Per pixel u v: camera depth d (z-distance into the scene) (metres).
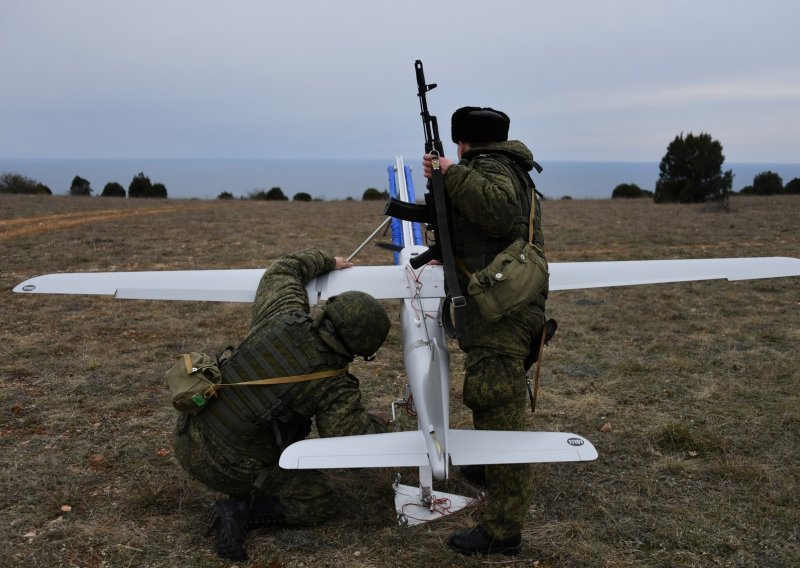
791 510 3.25
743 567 2.82
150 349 6.10
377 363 5.79
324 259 3.75
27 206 22.50
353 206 25.42
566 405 4.76
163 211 22.08
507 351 2.78
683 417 4.52
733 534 3.08
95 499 3.44
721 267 3.99
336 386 3.07
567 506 3.40
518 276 2.61
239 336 6.62
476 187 2.59
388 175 5.87
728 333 6.59
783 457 3.88
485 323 2.80
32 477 3.62
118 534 3.10
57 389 5.00
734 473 3.67
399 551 3.00
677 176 25.92
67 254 11.51
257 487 2.97
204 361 3.08
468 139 2.91
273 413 2.97
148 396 4.90
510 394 2.80
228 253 11.97
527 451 2.52
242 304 8.00
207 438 3.02
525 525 3.21
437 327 3.33
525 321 2.81
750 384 5.13
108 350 6.02
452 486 3.70
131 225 16.72
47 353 5.88
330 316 3.07
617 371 5.48
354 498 3.53
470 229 2.83
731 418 4.48
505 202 2.59
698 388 5.05
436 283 3.65
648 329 6.85
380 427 3.21
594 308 7.82
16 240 13.23
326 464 2.49
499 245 2.82
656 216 18.95
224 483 3.05
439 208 2.74
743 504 3.36
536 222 2.89
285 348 3.03
